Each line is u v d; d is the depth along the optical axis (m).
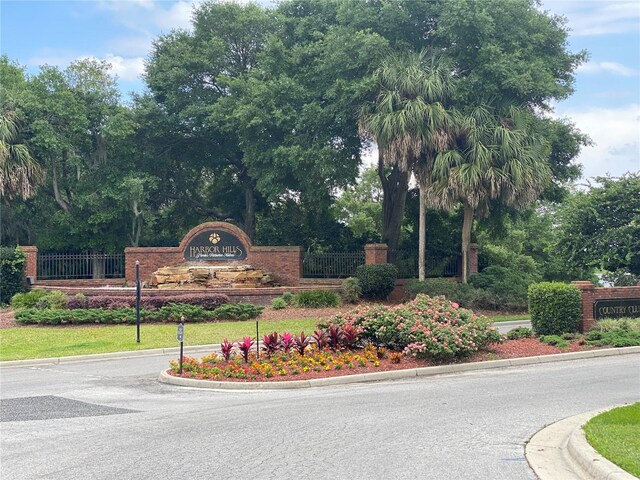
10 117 33.75
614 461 7.64
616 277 30.81
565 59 33.66
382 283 30.05
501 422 10.23
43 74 36.19
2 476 7.85
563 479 7.58
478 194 28.48
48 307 27.47
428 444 8.92
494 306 29.75
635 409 10.30
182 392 14.01
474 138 28.86
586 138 34.06
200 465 8.09
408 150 28.88
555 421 10.30
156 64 38.75
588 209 28.38
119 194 36.16
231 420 10.66
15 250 31.91
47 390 14.34
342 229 38.00
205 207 42.81
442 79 29.69
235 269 31.31
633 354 17.80
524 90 29.22
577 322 20.09
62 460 8.47
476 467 7.88
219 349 20.69
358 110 30.52
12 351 20.20
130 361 18.91
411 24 31.25
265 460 8.25
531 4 33.69
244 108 32.75
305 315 26.80
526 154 28.80
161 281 30.95
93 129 37.81
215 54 37.44
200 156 40.69
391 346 17.38
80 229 36.94
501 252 40.41
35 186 34.03
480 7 30.17
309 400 12.51
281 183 33.62
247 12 37.94
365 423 10.21
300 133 33.00
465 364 16.19
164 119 37.75
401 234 41.28
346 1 31.66
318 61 32.56
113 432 10.02
